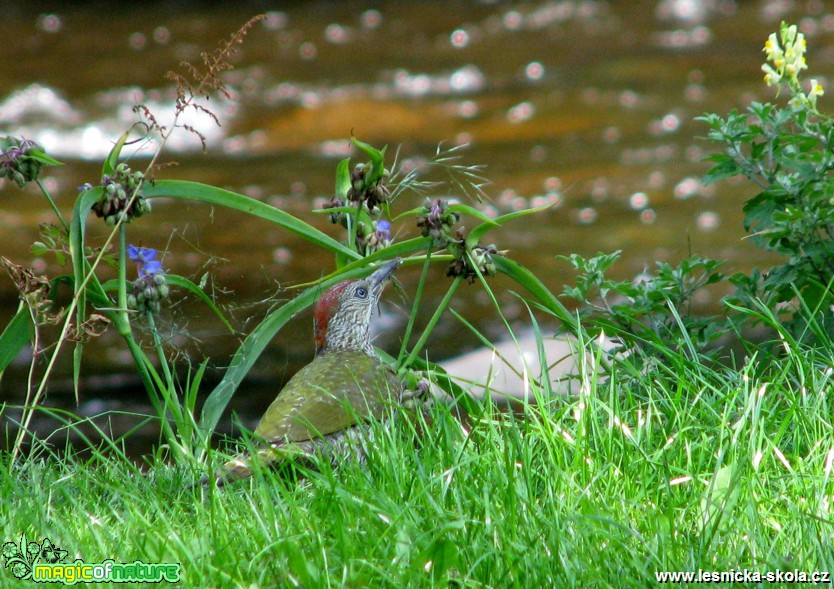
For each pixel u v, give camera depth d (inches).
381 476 323.3
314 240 414.6
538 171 1143.0
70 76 1501.0
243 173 1166.3
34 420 644.1
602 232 970.7
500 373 608.7
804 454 336.8
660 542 273.1
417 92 1440.7
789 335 378.9
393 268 432.5
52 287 409.1
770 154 418.9
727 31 1649.9
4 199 1083.3
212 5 1920.5
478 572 268.4
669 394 366.3
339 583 263.0
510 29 1744.6
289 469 353.4
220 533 289.1
